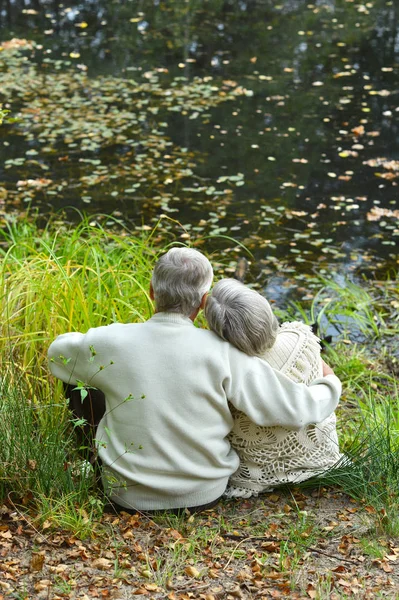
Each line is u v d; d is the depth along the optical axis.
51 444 3.45
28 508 3.26
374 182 9.08
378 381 5.85
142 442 3.21
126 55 13.27
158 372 3.16
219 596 2.82
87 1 16.27
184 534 3.22
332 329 6.49
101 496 3.44
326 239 7.82
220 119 10.80
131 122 10.59
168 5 16.14
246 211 8.32
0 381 3.83
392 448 3.98
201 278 3.19
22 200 8.38
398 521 3.32
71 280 4.77
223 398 3.20
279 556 3.11
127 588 2.84
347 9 16.00
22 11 15.54
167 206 8.38
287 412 3.21
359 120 10.88
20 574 2.86
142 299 4.91
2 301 4.62
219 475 3.32
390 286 7.09
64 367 3.32
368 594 2.84
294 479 3.54
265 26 14.95
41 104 11.08
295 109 11.21
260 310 3.21
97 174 9.05
